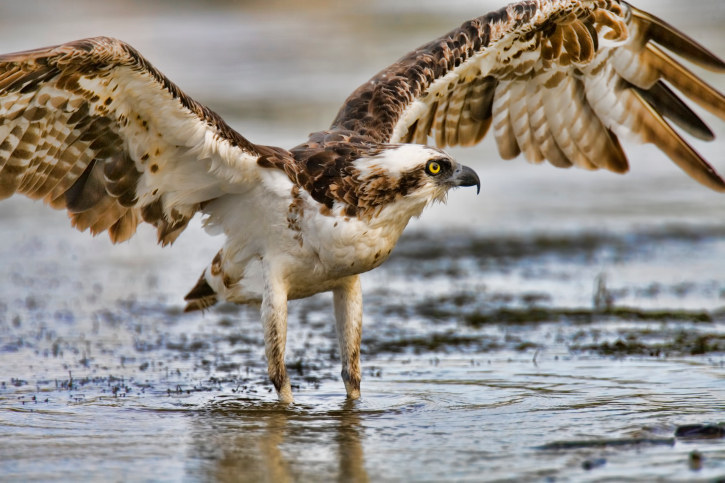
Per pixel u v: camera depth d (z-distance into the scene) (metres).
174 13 57.47
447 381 11.86
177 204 11.23
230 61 43.47
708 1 54.53
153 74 9.91
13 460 9.04
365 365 12.72
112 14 55.84
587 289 16.97
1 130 10.19
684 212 23.27
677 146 13.17
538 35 12.74
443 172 10.61
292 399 11.03
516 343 13.73
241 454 9.20
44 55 9.22
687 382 11.52
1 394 11.42
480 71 12.84
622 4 12.63
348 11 58.50
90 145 10.61
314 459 9.03
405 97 12.34
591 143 13.61
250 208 10.88
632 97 13.22
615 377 11.83
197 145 10.46
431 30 50.38
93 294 17.34
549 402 10.79
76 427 10.11
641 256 19.36
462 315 15.48
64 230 23.03
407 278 18.23
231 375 12.41
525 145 13.70
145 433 9.89
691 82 12.78
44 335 14.52
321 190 10.49
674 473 8.36
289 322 15.59
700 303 15.90
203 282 11.63
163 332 14.84
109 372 12.52
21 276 18.69
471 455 9.02
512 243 20.83
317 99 34.59
